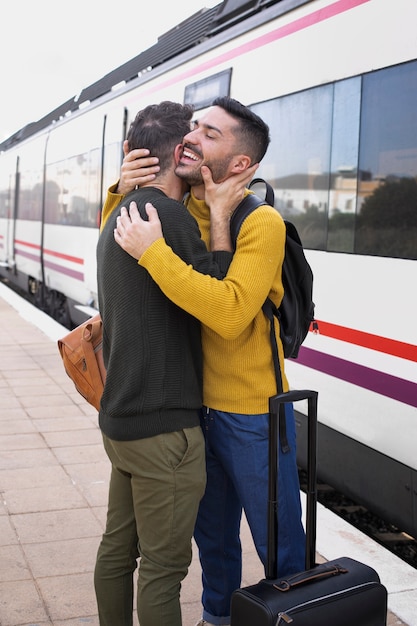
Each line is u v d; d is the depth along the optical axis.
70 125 11.20
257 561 3.44
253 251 2.22
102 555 2.51
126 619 2.53
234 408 2.37
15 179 16.30
